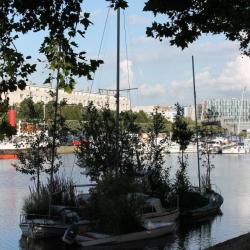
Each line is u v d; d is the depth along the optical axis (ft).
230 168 250.57
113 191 75.82
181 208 97.35
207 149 159.22
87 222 75.77
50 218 82.58
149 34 32.14
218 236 83.35
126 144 101.60
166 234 79.66
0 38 25.76
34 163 99.14
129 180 77.77
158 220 84.79
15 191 143.43
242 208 114.11
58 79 26.66
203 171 224.74
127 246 74.59
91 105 109.50
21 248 75.61
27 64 25.85
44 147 98.37
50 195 84.79
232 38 41.60
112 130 101.81
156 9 28.25
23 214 86.28
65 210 82.58
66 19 25.53
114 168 98.53
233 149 388.78
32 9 25.04
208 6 30.27
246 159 330.54
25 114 106.11
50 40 26.25
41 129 99.35
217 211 102.78
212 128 148.66
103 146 100.68
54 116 99.91
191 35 31.63
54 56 26.45
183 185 103.71
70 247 72.74
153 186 96.73
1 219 98.32
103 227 75.41
